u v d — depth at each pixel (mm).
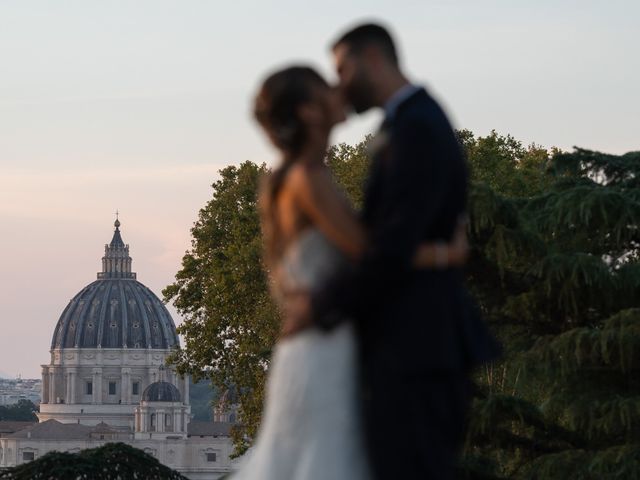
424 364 8008
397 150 8070
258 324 99938
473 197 29562
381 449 8031
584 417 30250
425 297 8125
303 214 8312
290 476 8195
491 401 30422
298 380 8188
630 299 30406
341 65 8711
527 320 31469
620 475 28938
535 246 29625
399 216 7887
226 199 113938
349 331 8242
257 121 8492
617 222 30562
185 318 115500
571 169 35344
